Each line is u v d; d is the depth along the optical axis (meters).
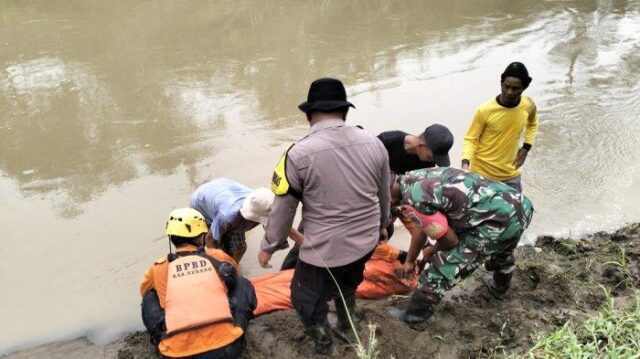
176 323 3.30
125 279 4.54
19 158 6.42
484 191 3.38
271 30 10.26
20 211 5.48
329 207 3.08
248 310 3.66
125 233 5.11
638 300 3.39
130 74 8.52
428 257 3.96
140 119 7.23
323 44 9.61
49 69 8.72
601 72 8.44
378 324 3.84
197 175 5.99
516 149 4.53
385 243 4.44
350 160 3.07
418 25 10.58
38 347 3.89
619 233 4.75
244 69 8.64
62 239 5.05
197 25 10.54
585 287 4.04
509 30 10.28
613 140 6.48
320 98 3.07
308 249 3.18
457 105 7.41
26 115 7.39
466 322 3.85
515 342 3.53
